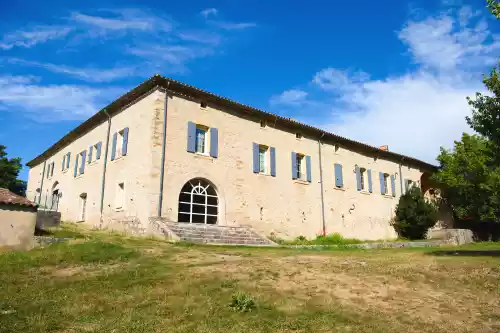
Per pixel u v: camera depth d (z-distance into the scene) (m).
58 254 9.41
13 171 29.30
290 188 21.09
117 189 18.03
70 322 5.42
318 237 21.22
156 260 9.24
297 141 22.25
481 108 10.61
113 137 19.42
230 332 5.13
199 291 6.71
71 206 22.41
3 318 5.52
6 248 10.41
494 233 28.28
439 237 25.25
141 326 5.27
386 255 12.11
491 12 8.79
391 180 27.59
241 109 19.75
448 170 25.66
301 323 5.45
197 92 17.94
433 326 5.43
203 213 17.64
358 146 25.52
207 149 18.31
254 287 6.96
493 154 10.80
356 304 6.27
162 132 16.62
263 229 19.34
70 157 24.22
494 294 6.77
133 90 17.83
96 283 7.22
